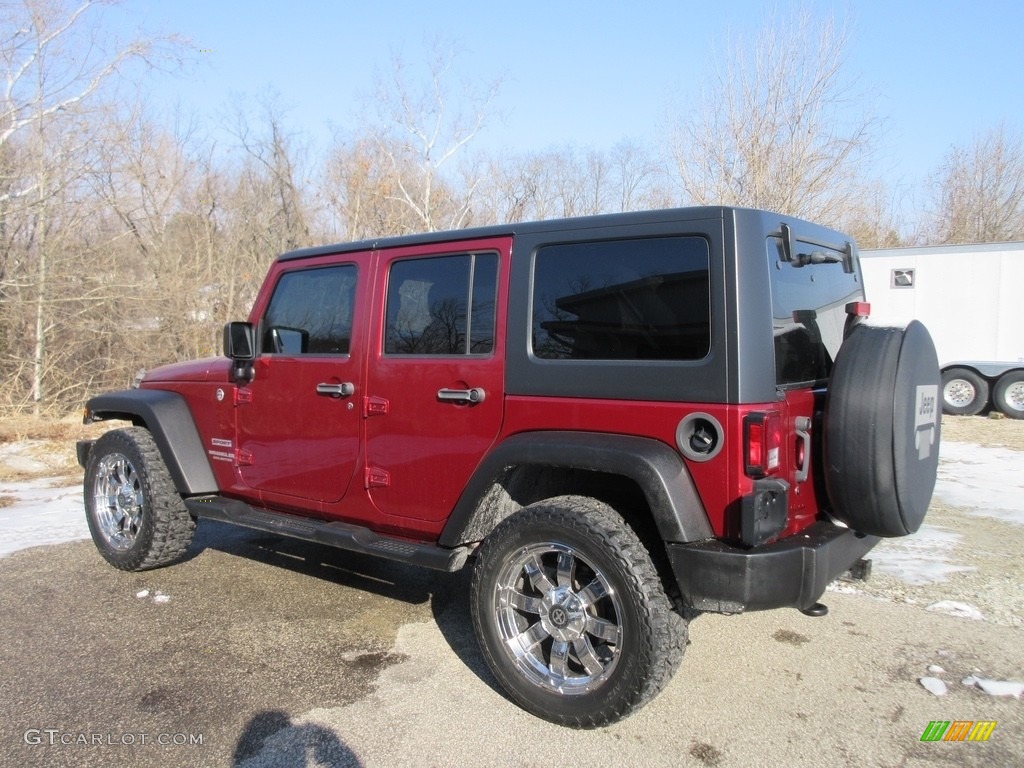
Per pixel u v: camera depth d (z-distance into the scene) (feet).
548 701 10.09
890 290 47.70
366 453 12.77
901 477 9.57
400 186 68.80
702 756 9.44
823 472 10.35
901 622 13.48
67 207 45.42
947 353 46.09
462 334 11.72
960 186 99.86
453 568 11.30
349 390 12.95
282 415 14.15
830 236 12.57
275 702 10.84
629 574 9.43
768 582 9.06
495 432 11.19
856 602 14.42
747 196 49.67
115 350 46.83
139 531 16.06
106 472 17.03
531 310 10.97
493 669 10.66
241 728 10.14
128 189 54.80
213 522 21.21
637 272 10.12
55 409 41.50
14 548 18.48
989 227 97.96
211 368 15.75
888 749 9.56
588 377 10.27
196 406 15.97
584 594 10.08
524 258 11.09
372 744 9.75
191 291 53.67
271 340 14.64
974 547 17.71
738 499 9.20
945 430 38.55
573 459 10.01
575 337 10.57
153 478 15.75
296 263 14.24
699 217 9.63
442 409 11.75
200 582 15.93
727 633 13.09
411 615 14.10
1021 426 40.16
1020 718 10.27
